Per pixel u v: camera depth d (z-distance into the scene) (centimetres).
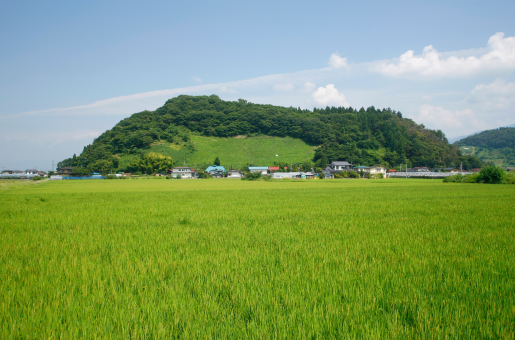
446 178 5444
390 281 427
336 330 306
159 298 372
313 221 1017
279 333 292
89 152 15362
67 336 295
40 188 4209
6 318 328
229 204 1662
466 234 768
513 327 301
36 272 485
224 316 330
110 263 536
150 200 1994
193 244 685
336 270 479
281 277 441
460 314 326
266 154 15638
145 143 15325
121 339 290
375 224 941
